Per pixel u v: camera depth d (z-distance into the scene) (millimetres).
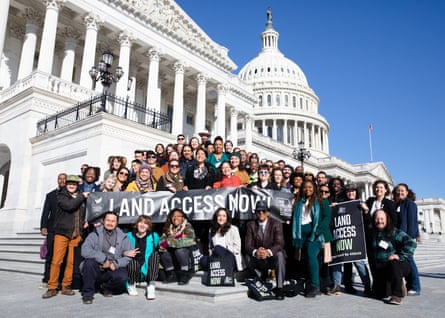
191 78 41750
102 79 19281
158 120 25188
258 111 95250
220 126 41781
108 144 17188
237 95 47781
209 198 9125
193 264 8273
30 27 29109
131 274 7844
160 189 9953
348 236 8180
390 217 7668
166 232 8344
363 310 6398
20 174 20625
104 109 17875
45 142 20156
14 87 24562
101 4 30125
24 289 8664
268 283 7969
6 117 23484
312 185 8109
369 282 8016
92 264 7301
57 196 8219
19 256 13523
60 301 7215
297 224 8070
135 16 32844
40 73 22516
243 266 8891
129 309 6445
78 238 8328
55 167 19219
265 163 11961
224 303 6938
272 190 9258
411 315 6051
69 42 31391
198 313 6105
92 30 29094
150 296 7402
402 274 7234
